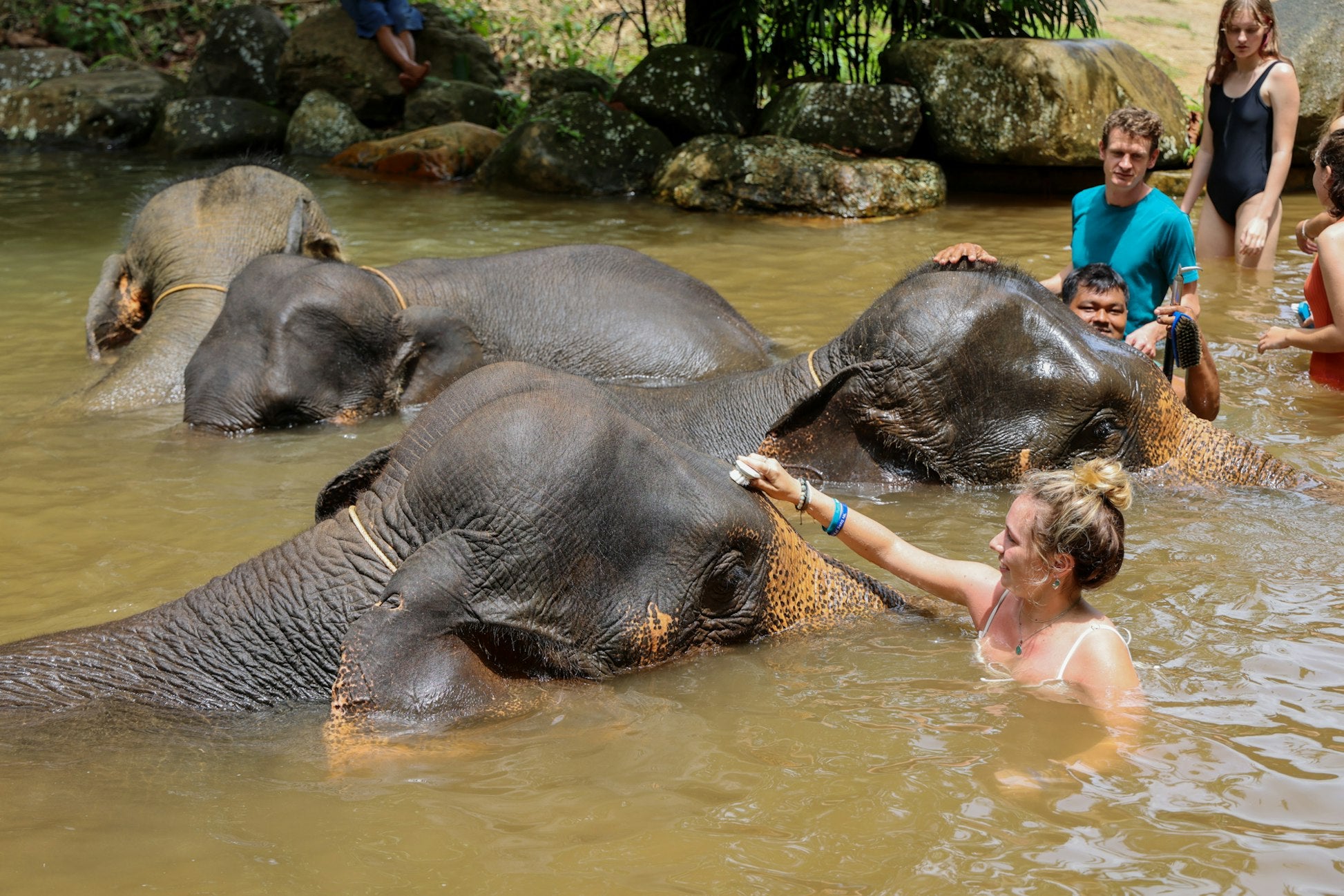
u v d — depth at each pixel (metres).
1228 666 3.51
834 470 5.18
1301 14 11.95
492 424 3.38
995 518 4.80
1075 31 15.23
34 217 10.47
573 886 2.58
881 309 5.22
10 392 6.29
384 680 3.17
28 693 3.30
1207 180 8.98
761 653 3.64
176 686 3.35
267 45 14.69
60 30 16.05
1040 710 3.30
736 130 12.58
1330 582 4.08
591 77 13.85
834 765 3.04
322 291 6.04
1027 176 12.12
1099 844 2.70
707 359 6.47
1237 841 2.70
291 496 5.00
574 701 3.33
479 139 12.99
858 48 13.18
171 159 13.53
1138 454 5.09
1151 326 5.50
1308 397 6.05
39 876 2.63
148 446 5.62
